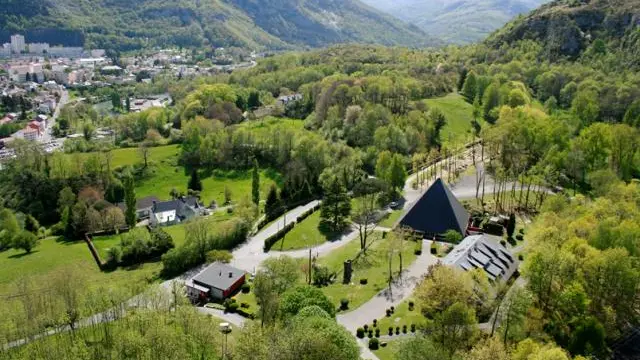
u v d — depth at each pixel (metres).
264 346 68.69
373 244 131.38
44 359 81.88
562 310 87.44
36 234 166.38
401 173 163.50
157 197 195.88
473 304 88.50
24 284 107.81
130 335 79.31
